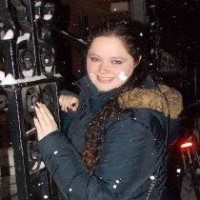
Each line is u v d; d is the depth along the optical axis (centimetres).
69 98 205
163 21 973
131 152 162
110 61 174
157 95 169
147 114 165
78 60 632
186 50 1002
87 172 169
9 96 160
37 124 170
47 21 173
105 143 169
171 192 187
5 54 158
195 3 1052
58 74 184
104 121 171
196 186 363
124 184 163
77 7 675
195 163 365
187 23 1038
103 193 162
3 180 409
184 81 765
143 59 181
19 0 163
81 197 165
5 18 158
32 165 173
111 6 725
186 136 383
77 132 189
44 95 178
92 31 178
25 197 165
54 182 185
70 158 168
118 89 177
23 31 167
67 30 660
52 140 168
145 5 725
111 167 163
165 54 762
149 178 176
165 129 173
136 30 182
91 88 188
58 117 183
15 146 163
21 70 162
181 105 182
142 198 175
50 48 177
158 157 172
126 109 167
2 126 456
